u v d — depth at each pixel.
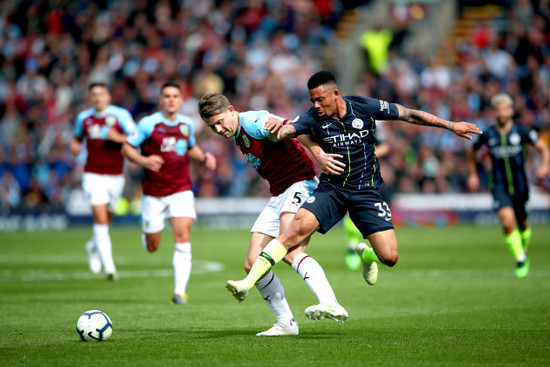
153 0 109.69
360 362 18.52
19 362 18.77
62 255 56.94
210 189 87.94
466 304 30.59
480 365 18.12
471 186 43.66
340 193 22.66
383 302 31.48
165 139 33.31
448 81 97.44
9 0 110.81
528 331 23.67
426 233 78.19
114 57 100.69
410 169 88.00
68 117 93.12
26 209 86.50
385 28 103.44
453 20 110.19
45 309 30.00
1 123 96.00
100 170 39.41
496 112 41.31
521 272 40.69
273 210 23.75
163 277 43.25
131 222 87.56
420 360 18.73
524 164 41.31
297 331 23.42
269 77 93.75
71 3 110.44
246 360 18.83
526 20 108.06
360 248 24.08
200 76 95.75
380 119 22.75
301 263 22.48
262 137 23.11
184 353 19.84
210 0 108.75
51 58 102.69
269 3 106.31
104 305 31.34
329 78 22.11
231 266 49.22
